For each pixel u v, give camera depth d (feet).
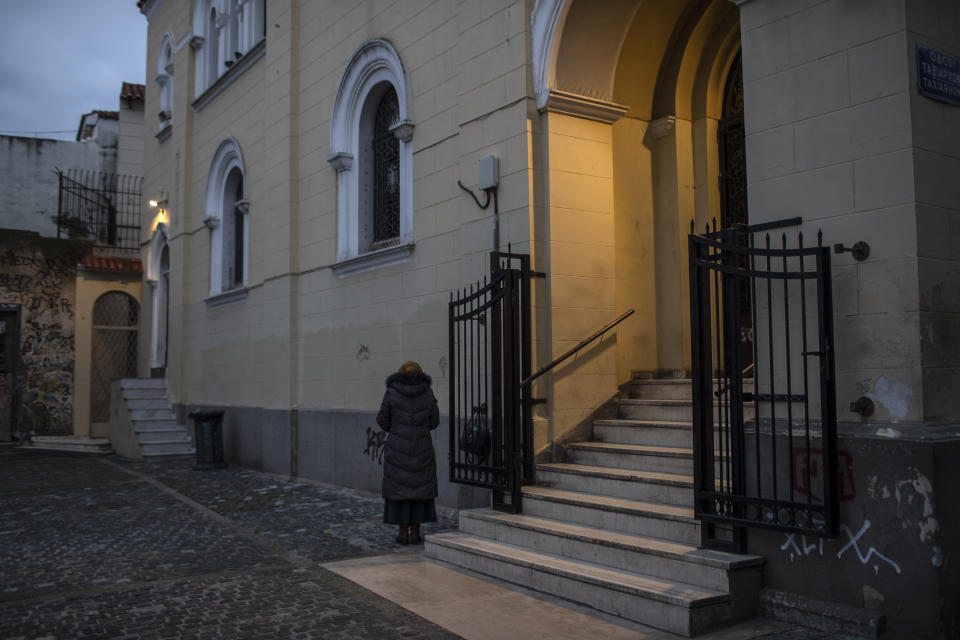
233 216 48.62
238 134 45.70
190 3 53.11
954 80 15.61
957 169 15.52
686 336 25.94
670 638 14.97
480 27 25.96
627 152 26.37
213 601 17.53
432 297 28.40
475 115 26.00
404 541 23.58
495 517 21.48
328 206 35.83
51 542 24.21
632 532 18.72
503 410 22.31
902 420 14.57
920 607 13.87
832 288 15.74
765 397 16.60
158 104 60.29
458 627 15.76
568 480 21.99
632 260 26.25
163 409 52.65
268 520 27.63
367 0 33.30
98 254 66.90
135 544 23.77
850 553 14.89
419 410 23.61
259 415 41.65
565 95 23.94
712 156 26.48
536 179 24.03
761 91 17.19
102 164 73.77
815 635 14.76
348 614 16.58
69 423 61.31
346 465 33.73
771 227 16.78
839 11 15.94
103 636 15.23
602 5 23.86
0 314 60.23
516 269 23.48
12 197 69.87
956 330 15.10
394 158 33.04
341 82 34.68
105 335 64.08
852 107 15.66
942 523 13.84
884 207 15.07
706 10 25.76
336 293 34.94
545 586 18.04
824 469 14.75
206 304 49.34
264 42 42.19
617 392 24.95
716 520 16.58
